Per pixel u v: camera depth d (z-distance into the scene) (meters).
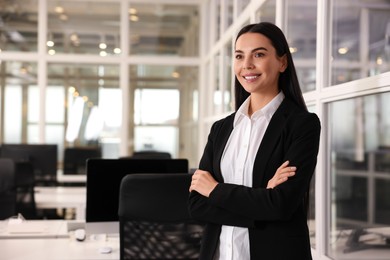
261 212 1.42
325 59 2.19
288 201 1.40
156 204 1.99
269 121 1.56
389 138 10.31
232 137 1.65
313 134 1.48
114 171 2.55
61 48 6.44
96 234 2.74
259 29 1.57
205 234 1.62
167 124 6.76
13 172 4.01
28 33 6.35
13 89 6.44
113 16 6.55
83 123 6.57
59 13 6.45
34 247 2.59
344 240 4.82
